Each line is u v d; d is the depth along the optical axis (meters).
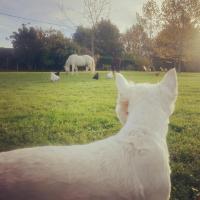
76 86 19.12
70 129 8.62
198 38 32.31
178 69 33.66
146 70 34.28
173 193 5.07
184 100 13.23
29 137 7.80
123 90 2.97
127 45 40.75
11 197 2.08
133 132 2.68
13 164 2.20
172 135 8.06
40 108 11.71
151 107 2.82
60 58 43.66
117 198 2.31
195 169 5.88
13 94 15.25
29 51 42.91
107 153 2.47
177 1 31.48
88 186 2.24
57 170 2.22
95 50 43.88
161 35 33.22
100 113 10.78
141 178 2.46
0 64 42.41
